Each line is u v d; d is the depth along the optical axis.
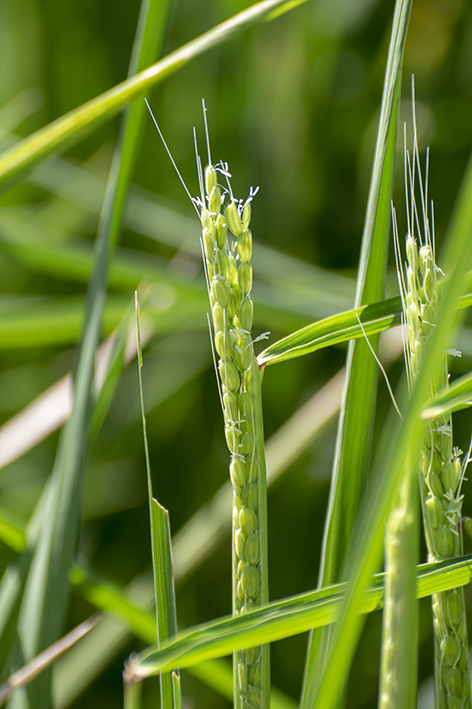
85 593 0.77
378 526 0.58
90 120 0.72
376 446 1.41
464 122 1.53
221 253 0.63
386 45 1.60
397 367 1.45
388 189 0.68
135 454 1.60
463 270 0.58
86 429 0.75
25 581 0.77
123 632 1.13
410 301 0.63
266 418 1.56
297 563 1.44
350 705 1.25
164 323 1.23
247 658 0.64
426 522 0.64
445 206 1.51
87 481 1.55
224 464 1.54
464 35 1.57
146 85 0.71
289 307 1.15
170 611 0.65
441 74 1.59
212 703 1.24
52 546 0.74
